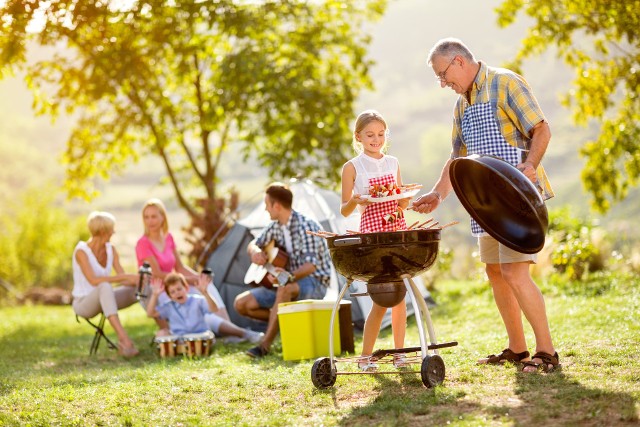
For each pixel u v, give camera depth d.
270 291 7.74
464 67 5.11
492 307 9.05
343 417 4.16
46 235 25.81
